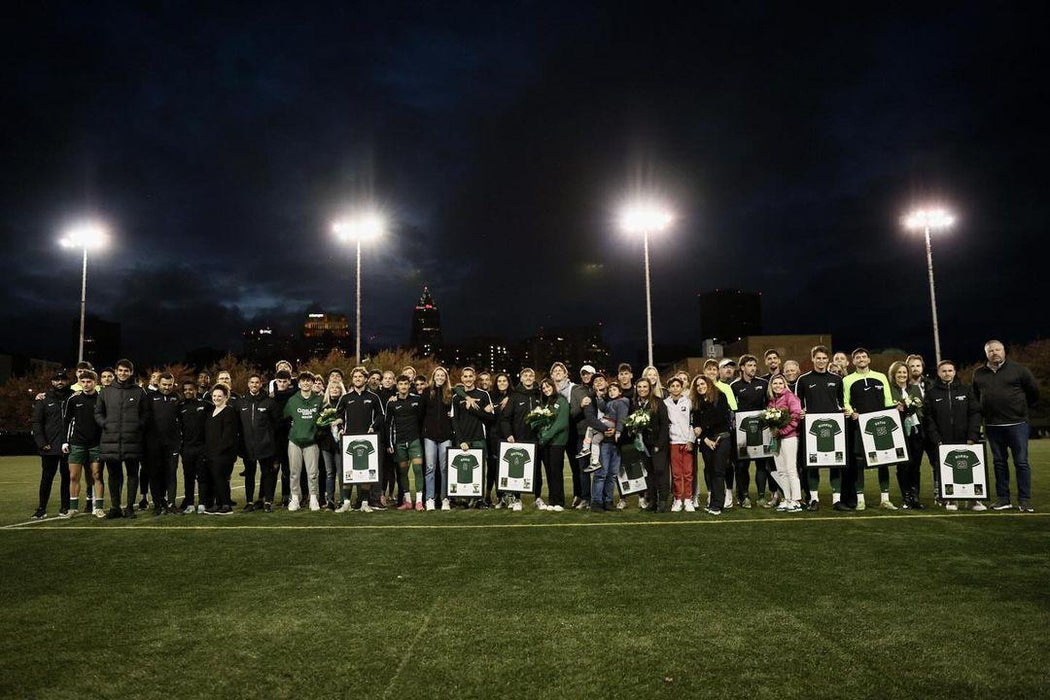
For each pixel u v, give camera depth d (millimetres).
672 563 6047
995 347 8758
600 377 9828
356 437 9539
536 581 5516
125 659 4012
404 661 3906
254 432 9625
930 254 31094
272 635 4367
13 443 34281
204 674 3781
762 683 3545
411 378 10125
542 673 3707
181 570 6059
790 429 8992
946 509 8914
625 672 3705
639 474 9305
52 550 6953
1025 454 8641
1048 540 6809
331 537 7449
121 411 9109
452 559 6328
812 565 5910
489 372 10516
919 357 9461
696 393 9172
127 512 9219
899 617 4516
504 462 9586
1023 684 3492
